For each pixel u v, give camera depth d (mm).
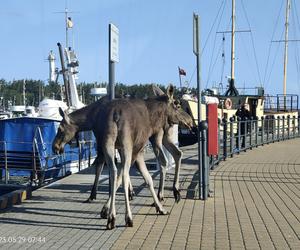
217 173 14266
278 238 7094
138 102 8281
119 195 10492
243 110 23766
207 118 10227
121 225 7895
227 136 18734
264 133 25922
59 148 8484
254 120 22781
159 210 8664
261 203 9727
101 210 8625
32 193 11016
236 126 21047
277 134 27734
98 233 7418
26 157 18469
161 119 8781
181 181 12422
